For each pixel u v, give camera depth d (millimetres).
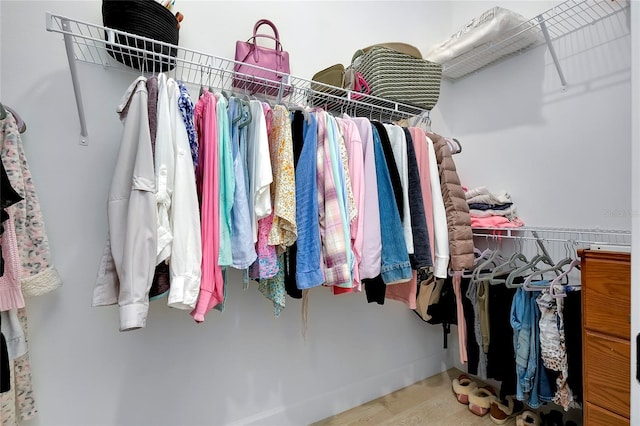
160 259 902
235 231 1025
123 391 1312
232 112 1089
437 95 1673
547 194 1749
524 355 1357
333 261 1130
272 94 1565
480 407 1703
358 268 1226
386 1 2051
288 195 1095
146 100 937
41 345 1184
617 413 950
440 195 1469
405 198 1338
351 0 1910
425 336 2162
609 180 1509
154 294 918
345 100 1492
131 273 841
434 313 1851
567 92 1671
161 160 927
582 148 1609
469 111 2189
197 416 1448
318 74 1646
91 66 1264
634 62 617
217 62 1493
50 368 1197
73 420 1231
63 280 1216
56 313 1207
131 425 1325
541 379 1332
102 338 1278
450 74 2209
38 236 1093
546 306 1284
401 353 2053
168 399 1393
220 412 1498
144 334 1350
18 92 1152
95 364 1267
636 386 583
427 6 2238
